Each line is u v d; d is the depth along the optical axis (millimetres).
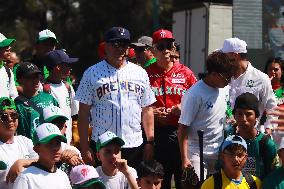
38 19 66000
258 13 27016
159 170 13672
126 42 14727
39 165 12328
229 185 13328
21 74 15469
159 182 13719
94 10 64062
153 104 16844
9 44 16047
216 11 32062
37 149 12359
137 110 14898
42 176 12250
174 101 16859
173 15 35812
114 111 14695
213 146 14641
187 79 17062
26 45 65062
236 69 16203
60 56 16656
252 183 13531
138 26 64688
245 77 16328
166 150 16547
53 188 12258
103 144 13555
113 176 13742
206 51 31953
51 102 15641
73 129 17562
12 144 13703
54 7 64750
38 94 15641
